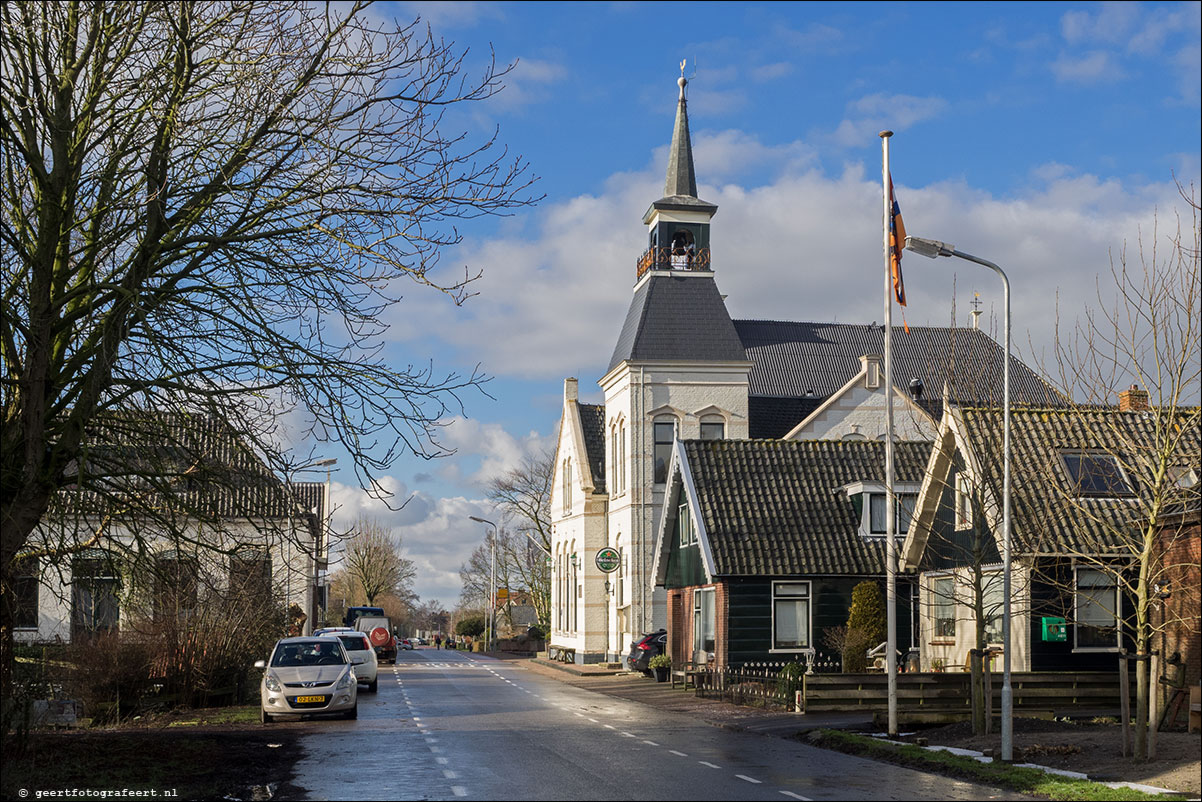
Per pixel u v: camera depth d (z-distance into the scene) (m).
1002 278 18.19
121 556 17.61
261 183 15.95
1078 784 14.59
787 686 26.70
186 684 27.31
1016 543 25.41
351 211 15.86
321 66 15.91
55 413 16.02
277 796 13.99
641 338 47.59
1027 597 25.70
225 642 28.47
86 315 15.74
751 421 49.22
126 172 15.89
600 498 51.31
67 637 30.81
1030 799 13.85
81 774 15.32
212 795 14.07
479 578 108.75
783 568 32.28
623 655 46.88
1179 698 20.55
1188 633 21.08
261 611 30.31
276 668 24.94
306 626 39.88
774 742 20.61
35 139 15.30
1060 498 25.73
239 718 25.05
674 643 38.97
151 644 26.48
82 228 16.28
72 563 17.45
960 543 28.30
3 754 15.64
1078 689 24.36
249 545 17.94
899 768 16.95
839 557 32.72
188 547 20.14
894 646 21.16
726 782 15.12
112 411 16.73
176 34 15.23
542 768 16.55
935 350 50.78
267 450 16.34
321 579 51.72
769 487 34.22
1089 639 26.45
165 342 15.17
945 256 18.19
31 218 16.22
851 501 34.12
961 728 21.33
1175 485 19.00
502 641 87.38
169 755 17.59
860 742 19.39
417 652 92.38
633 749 19.17
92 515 17.36
